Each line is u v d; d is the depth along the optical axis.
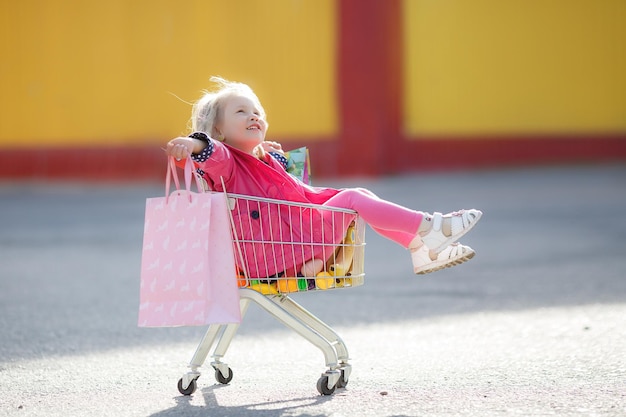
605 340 15.18
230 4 60.22
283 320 11.97
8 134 65.00
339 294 21.25
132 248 31.14
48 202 49.91
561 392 11.87
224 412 11.42
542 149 64.75
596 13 66.12
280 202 11.80
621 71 66.94
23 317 19.22
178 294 11.37
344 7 58.28
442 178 57.28
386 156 59.44
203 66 60.81
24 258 29.14
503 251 28.28
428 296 20.69
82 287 23.31
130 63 62.34
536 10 64.25
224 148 11.87
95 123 63.22
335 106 58.75
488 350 14.79
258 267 11.95
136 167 62.28
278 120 59.75
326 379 12.12
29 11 64.12
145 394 12.61
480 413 10.98
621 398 11.46
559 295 20.30
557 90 65.12
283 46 59.44
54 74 63.91
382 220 12.08
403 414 11.05
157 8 61.56
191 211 11.36
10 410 11.95
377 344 15.61
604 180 53.53
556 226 34.19
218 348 13.04
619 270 23.83
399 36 59.75
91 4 62.94
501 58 63.28
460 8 61.75
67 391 12.93
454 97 61.81
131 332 17.34
